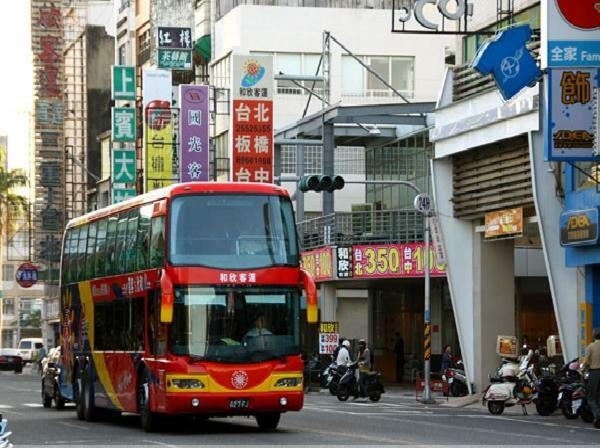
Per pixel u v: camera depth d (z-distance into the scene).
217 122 78.44
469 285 48.38
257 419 29.81
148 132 73.19
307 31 76.62
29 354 116.62
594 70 36.03
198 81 82.81
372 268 56.44
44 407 41.91
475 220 48.22
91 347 34.09
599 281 41.28
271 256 28.06
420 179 60.81
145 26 94.25
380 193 65.38
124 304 31.03
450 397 48.38
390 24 77.31
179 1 86.06
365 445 23.66
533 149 41.53
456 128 46.41
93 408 34.03
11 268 167.50
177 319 27.53
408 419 34.06
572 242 40.28
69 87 113.56
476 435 27.39
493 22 46.56
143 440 25.84
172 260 27.62
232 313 27.69
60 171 110.06
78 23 113.56
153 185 73.00
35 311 168.12
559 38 35.97
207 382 27.36
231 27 77.50
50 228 108.81
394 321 67.00
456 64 49.28
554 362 50.25
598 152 36.00
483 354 48.09
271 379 27.66
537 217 41.75
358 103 76.94
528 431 29.25
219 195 28.08
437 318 62.41
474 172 46.78
